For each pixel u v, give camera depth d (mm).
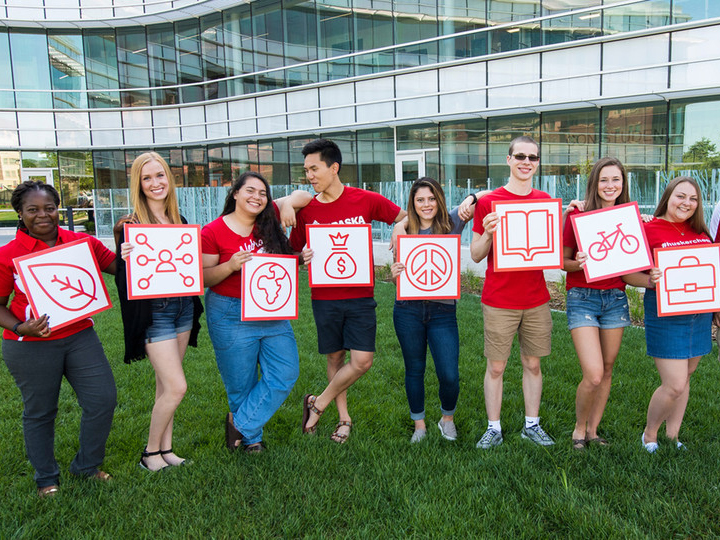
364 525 2639
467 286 9531
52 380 2875
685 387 3293
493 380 3494
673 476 2926
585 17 11820
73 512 2752
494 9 13000
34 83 19469
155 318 3082
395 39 14602
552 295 8547
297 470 3133
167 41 18859
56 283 2820
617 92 11625
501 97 13180
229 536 2578
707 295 3141
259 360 3490
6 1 18719
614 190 3244
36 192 2811
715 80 10539
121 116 19594
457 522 2602
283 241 3410
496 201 3246
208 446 3529
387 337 6090
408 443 3504
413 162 15078
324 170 3449
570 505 2658
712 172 8719
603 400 3434
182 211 16297
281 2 16391
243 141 18406
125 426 3801
